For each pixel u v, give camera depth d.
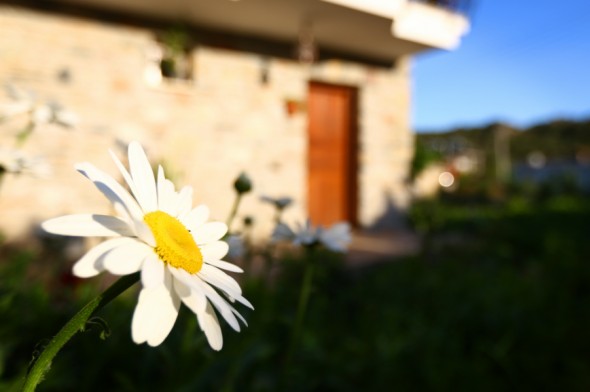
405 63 7.33
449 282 4.04
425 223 6.73
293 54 6.25
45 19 4.71
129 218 0.59
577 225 9.48
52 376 1.52
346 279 3.93
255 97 5.93
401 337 2.64
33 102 1.76
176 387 1.41
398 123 7.21
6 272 2.22
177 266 0.65
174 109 5.40
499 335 3.00
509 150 56.38
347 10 5.41
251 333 1.82
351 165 7.00
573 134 64.00
